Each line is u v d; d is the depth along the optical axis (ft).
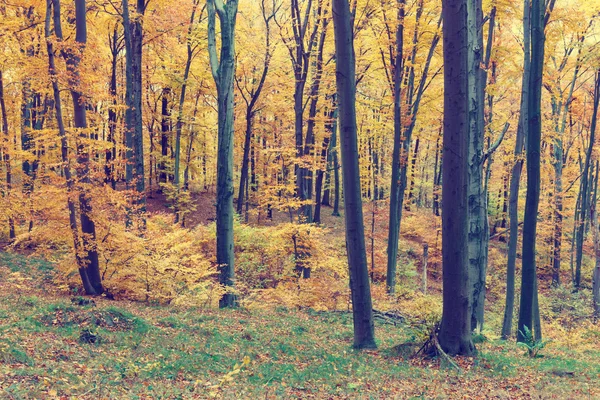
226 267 50.16
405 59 63.21
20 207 48.47
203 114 98.17
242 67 78.95
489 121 63.00
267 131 96.53
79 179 44.93
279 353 31.94
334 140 108.17
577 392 23.71
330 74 68.23
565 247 109.50
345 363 29.91
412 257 100.78
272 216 107.55
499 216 124.98
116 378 21.03
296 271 69.46
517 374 27.86
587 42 70.03
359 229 34.71
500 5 49.32
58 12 42.83
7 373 19.30
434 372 27.50
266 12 77.97
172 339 30.83
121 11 67.15
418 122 91.76
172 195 92.63
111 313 33.32
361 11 60.80
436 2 58.85
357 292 35.37
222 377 23.85
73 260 48.37
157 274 48.73
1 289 43.70
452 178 30.63
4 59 50.24
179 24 68.64
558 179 93.76
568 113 84.07
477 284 45.06
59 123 43.93
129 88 61.21
